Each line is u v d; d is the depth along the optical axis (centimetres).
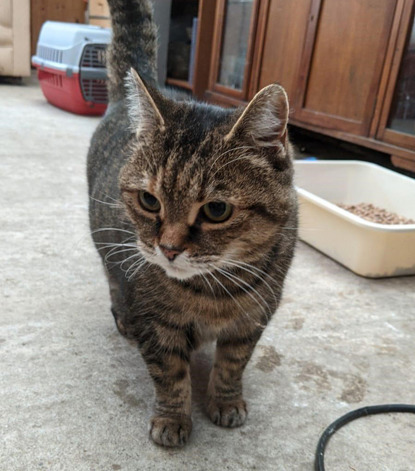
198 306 34
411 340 48
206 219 31
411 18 70
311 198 62
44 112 122
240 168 31
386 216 71
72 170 84
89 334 44
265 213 32
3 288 49
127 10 49
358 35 78
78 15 197
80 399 37
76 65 117
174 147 31
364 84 79
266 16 96
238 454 34
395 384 42
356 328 49
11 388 37
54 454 32
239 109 33
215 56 112
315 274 59
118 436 34
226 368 37
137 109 33
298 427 37
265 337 46
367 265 58
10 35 148
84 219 66
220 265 32
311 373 42
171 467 33
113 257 40
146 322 35
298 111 92
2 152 88
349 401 40
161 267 32
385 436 37
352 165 76
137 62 50
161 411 36
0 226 62
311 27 86
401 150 74
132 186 33
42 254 57
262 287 34
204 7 112
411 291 57
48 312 47
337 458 34
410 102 74
